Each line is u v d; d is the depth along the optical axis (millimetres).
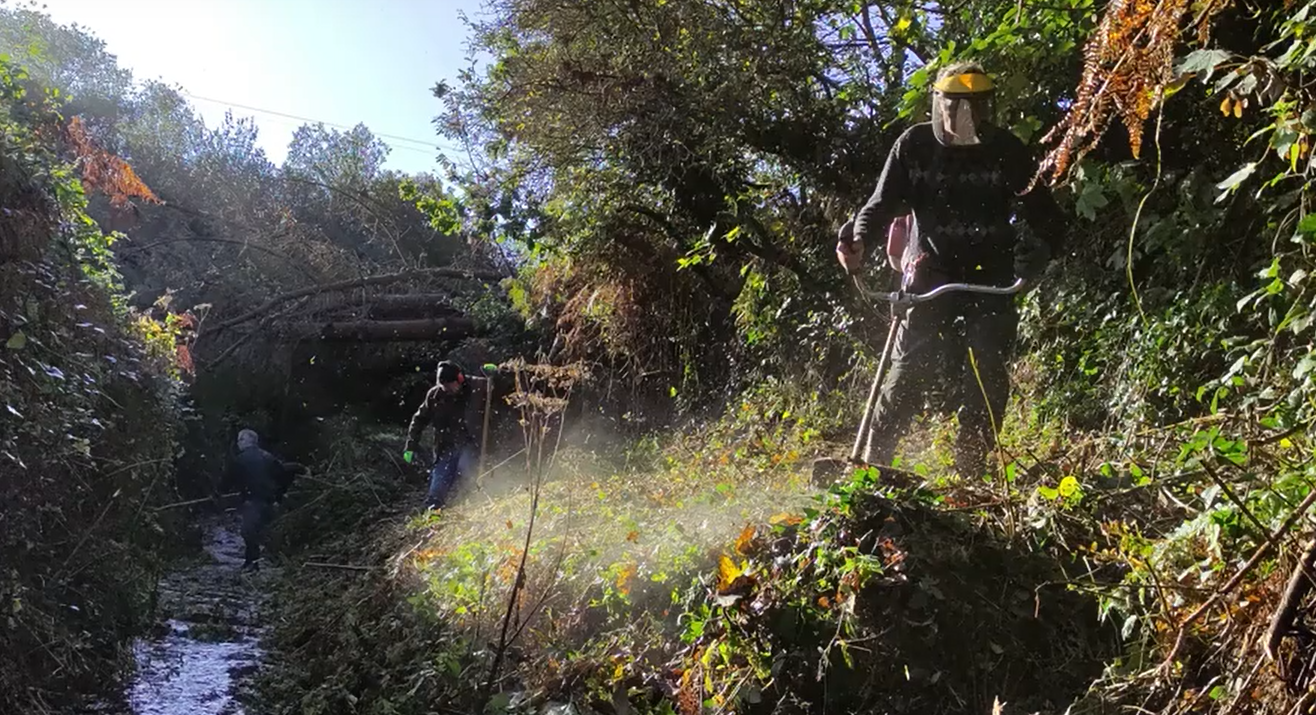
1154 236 4629
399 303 17688
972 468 4086
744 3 8984
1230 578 2484
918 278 4148
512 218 11148
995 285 4105
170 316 9133
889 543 3266
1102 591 2881
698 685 3404
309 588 8227
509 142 11055
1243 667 2336
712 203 9844
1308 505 2359
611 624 4168
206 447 14656
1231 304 4113
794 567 3473
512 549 4988
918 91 5805
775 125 8914
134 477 6047
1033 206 4117
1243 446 3037
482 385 8812
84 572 5230
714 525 4242
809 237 9406
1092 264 5355
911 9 7520
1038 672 3020
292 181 22016
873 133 8414
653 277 11398
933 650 3119
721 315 11344
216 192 20922
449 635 4719
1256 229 4305
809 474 4750
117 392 6562
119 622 5695
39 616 4352
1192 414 4238
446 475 8773
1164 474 3412
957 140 4008
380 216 21391
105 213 15438
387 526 9562
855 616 3174
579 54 9711
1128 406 4492
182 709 5000
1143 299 4789
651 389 11734
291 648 6453
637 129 9500
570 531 5113
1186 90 4434
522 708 3785
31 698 4207
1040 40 5262
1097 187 4719
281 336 17531
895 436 4289
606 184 10625
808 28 8680
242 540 12930
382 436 16203
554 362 12938
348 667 5316
